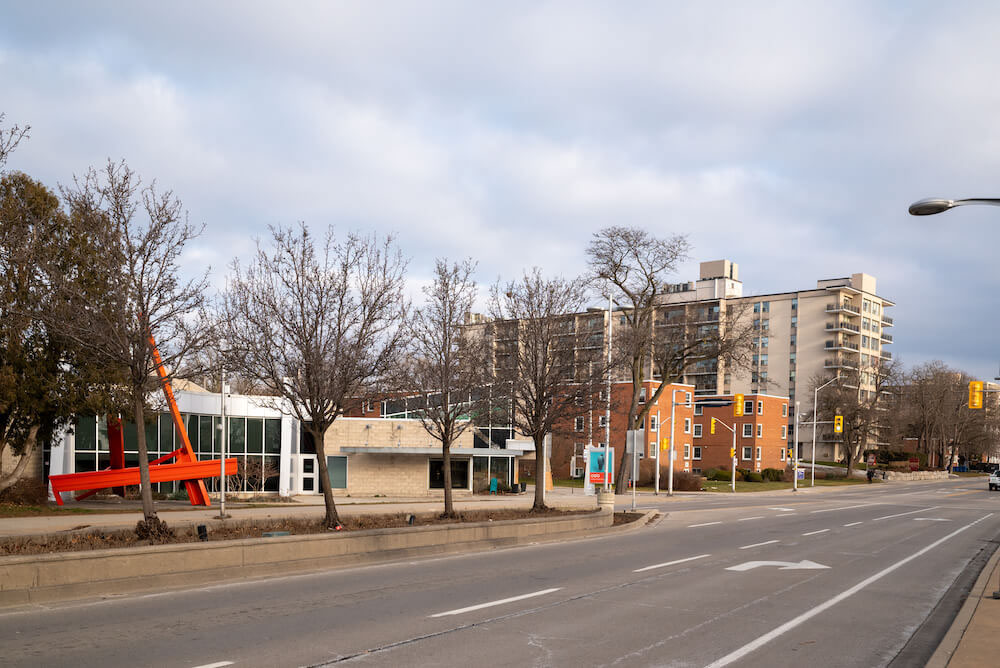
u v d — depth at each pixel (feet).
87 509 94.12
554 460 256.11
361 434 152.56
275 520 68.90
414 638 31.12
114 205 51.47
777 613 38.73
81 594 38.68
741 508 135.13
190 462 102.22
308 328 60.39
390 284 63.46
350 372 60.80
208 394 134.41
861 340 387.34
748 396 291.99
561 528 76.18
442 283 77.36
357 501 128.98
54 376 89.92
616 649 30.17
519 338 84.28
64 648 28.50
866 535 86.28
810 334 377.50
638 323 173.99
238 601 38.60
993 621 35.65
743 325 198.59
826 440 374.43
